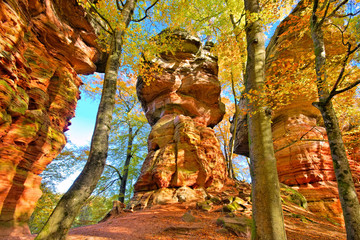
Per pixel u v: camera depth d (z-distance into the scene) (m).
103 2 8.42
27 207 7.95
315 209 10.30
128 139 21.70
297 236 6.19
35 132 8.43
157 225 6.86
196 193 10.94
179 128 12.91
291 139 13.03
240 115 19.20
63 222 4.21
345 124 13.12
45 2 9.48
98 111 6.08
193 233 6.00
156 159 12.56
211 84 15.62
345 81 9.54
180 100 15.45
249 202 9.31
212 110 16.81
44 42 10.26
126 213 9.69
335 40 11.90
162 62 15.89
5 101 6.64
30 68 8.54
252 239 4.34
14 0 7.32
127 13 8.06
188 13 11.93
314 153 12.09
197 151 12.15
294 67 9.79
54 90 10.70
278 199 4.48
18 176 7.79
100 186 18.11
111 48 7.34
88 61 12.58
